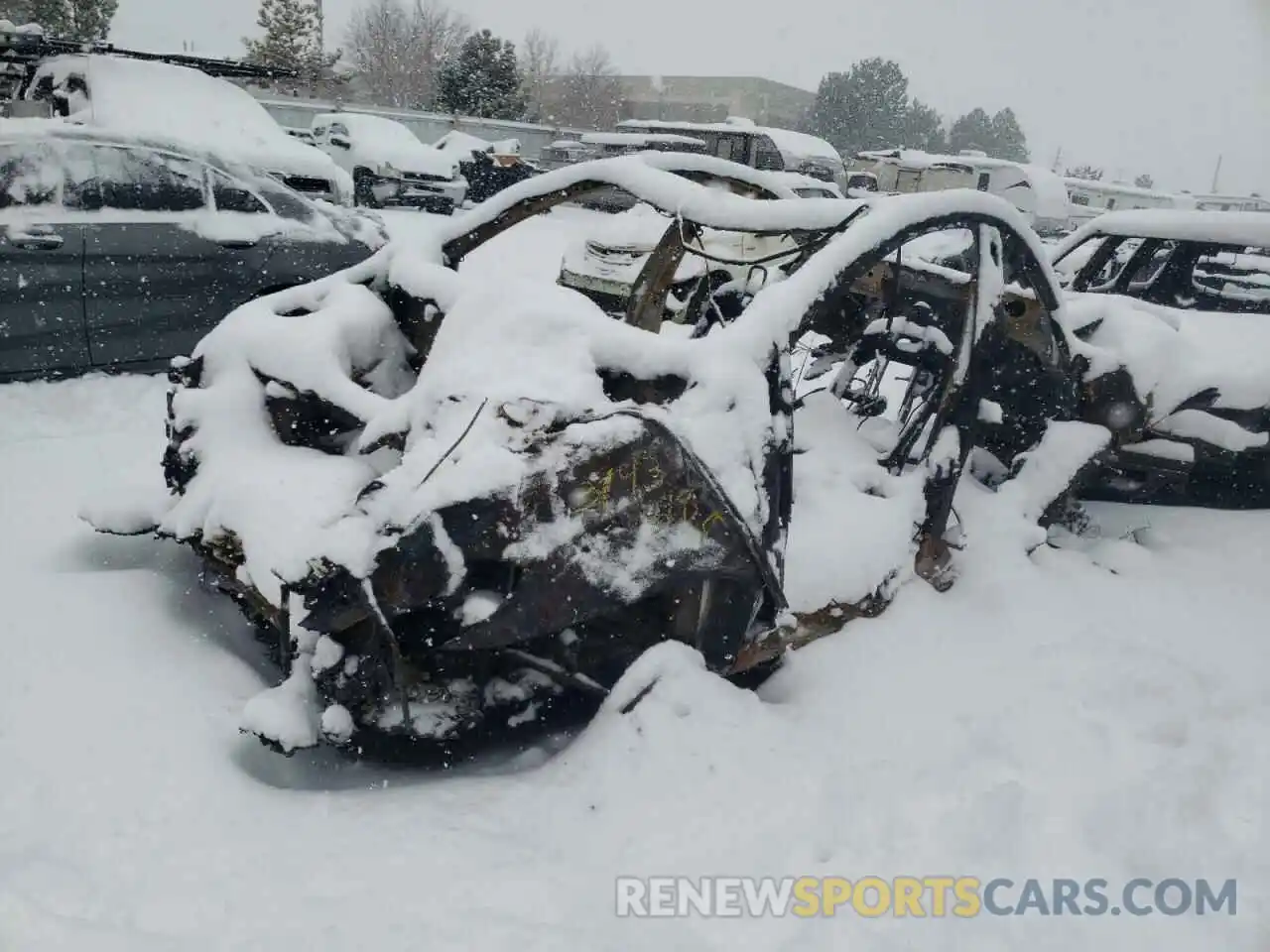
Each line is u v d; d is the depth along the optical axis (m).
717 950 2.24
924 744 3.10
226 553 3.33
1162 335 4.92
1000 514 4.46
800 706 3.41
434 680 3.13
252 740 3.11
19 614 3.60
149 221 6.36
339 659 2.92
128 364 6.42
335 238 7.18
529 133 30.61
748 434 3.21
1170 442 4.97
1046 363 4.70
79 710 3.07
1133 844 2.60
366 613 2.84
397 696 3.05
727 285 5.27
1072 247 6.96
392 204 17.86
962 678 3.52
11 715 3.01
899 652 3.69
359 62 48.06
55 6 31.44
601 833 2.71
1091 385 4.78
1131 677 3.48
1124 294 7.18
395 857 2.54
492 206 4.41
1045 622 4.00
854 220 3.71
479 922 2.28
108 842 2.50
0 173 5.99
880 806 2.76
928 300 4.71
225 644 3.68
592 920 2.32
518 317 3.46
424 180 17.64
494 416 2.99
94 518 4.05
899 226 3.71
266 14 38.25
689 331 5.63
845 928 2.31
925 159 27.09
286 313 4.17
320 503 3.12
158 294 6.42
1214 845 2.60
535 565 2.91
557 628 2.98
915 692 3.43
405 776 3.13
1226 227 6.35
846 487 4.11
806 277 3.56
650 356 3.34
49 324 6.09
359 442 3.41
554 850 2.64
